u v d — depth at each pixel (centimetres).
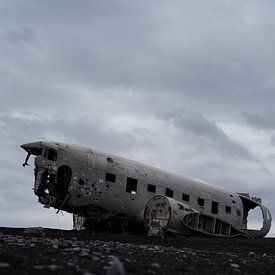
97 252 1251
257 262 1305
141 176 2886
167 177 3067
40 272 745
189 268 987
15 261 868
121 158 2881
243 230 3497
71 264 879
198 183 3297
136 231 2931
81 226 2988
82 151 2686
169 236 2653
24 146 2611
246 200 3659
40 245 1357
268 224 3562
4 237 1659
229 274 940
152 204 2731
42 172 2552
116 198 2739
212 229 3198
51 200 2545
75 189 2583
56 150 2586
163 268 945
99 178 2680
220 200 3347
